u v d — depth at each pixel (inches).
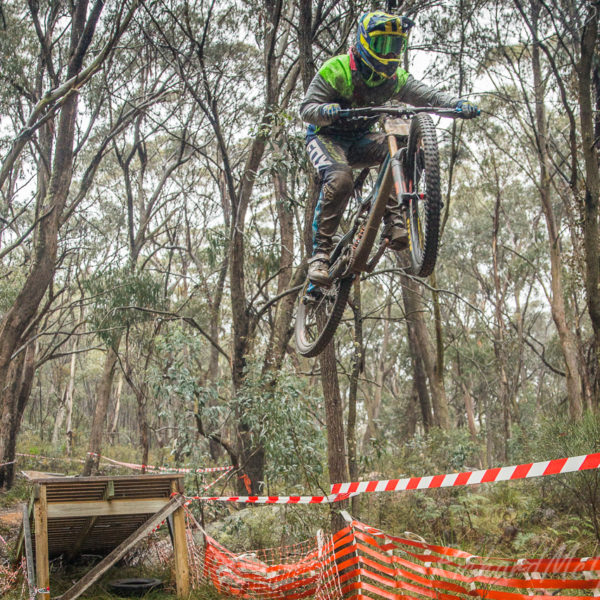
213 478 458.6
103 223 1058.7
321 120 164.2
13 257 900.6
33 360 806.5
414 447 444.8
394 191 165.8
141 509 277.7
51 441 1462.8
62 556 339.3
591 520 268.1
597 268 467.5
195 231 1053.2
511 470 119.1
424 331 751.1
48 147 704.4
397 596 183.6
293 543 314.8
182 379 397.7
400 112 154.0
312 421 398.9
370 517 342.3
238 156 901.8
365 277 338.0
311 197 302.2
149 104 719.7
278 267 634.8
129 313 650.8
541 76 722.8
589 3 469.1
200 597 273.3
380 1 353.7
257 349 484.4
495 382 1208.2
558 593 166.9
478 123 821.9
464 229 1218.0
